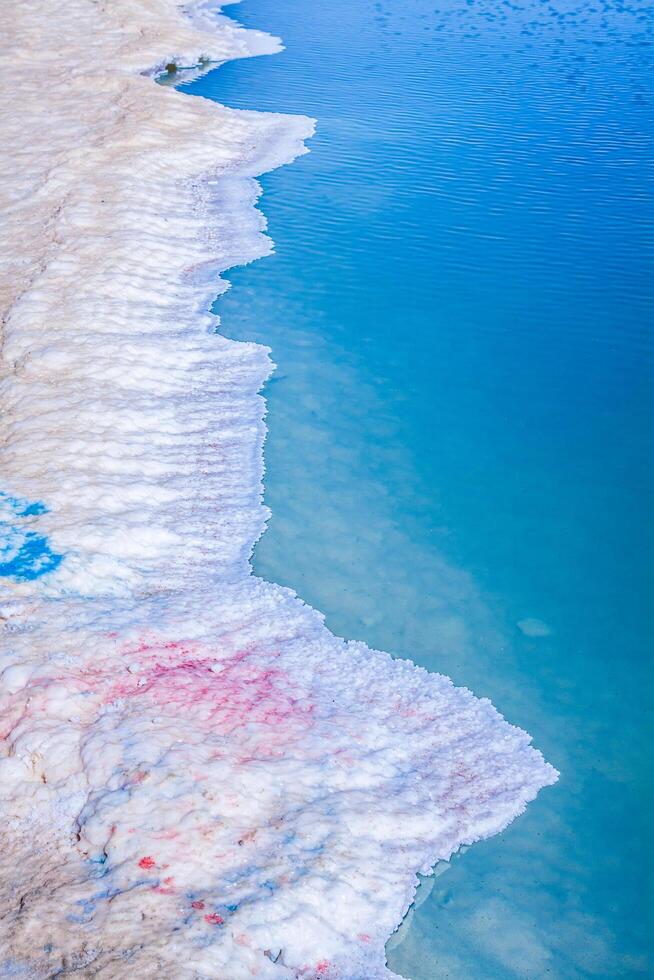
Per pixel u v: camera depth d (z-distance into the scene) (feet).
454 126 70.03
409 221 55.36
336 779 22.47
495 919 20.48
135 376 38.96
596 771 24.26
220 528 31.86
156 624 26.94
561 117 71.87
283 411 38.52
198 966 17.43
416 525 32.76
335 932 19.17
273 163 63.05
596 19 101.30
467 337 44.16
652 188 59.57
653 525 33.14
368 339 43.88
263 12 102.73
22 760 21.95
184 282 47.98
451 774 23.73
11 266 47.29
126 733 22.43
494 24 99.50
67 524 30.22
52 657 24.80
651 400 40.01
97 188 55.67
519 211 56.54
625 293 47.85
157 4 98.43
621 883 21.48
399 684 26.35
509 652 27.84
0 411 36.19
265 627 27.89
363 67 84.17
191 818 20.43
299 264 50.42
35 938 17.78
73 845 20.24
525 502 34.12
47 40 84.38
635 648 28.17
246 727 23.49
